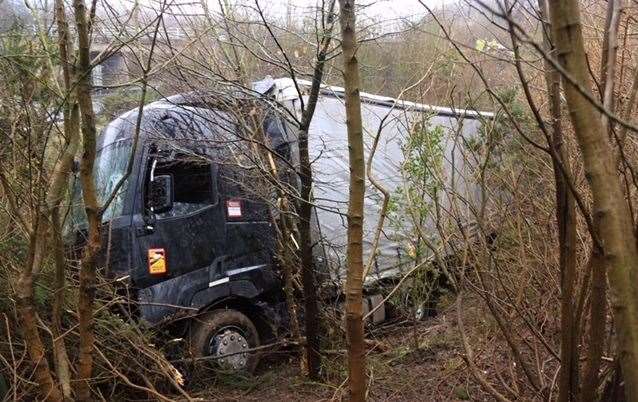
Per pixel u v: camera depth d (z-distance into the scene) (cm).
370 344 646
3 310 455
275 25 555
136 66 497
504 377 416
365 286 701
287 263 612
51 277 466
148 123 601
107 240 563
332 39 504
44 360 314
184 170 611
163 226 589
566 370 255
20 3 460
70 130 325
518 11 272
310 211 550
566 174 216
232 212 638
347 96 262
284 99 639
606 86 219
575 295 309
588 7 415
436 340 637
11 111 414
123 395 532
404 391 516
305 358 599
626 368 155
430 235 614
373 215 716
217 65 568
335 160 700
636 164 291
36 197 340
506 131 424
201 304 602
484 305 425
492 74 513
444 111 649
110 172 607
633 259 154
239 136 534
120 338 515
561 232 253
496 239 377
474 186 469
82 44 297
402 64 654
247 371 626
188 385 590
